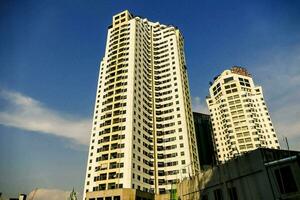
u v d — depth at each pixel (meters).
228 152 113.62
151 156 82.88
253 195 28.39
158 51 115.56
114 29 105.62
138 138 77.88
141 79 93.81
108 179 68.06
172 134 89.19
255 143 105.19
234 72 134.88
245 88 125.81
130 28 102.56
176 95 98.06
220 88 129.50
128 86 84.62
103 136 77.06
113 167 69.69
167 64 109.06
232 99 120.88
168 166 82.75
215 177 35.81
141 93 90.19
